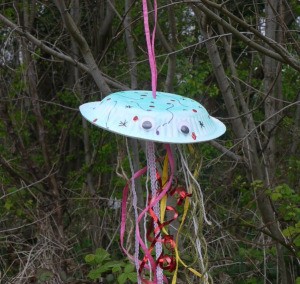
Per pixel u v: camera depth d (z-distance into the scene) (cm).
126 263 519
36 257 634
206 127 247
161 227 260
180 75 745
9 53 788
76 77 819
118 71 834
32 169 721
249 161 610
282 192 589
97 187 835
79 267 666
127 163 709
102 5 871
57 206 704
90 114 249
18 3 744
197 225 273
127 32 670
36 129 858
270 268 693
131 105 240
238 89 633
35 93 745
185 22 791
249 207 646
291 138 769
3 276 625
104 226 756
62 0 493
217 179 705
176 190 270
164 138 230
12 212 709
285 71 778
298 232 563
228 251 681
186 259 484
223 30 626
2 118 718
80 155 942
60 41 805
